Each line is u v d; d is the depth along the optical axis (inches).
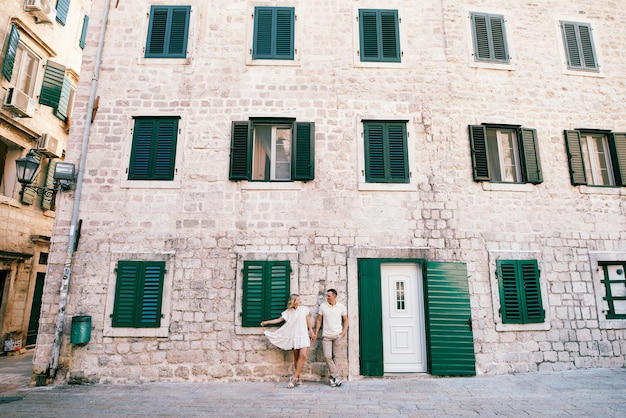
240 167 293.0
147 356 264.8
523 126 319.6
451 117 314.0
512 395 225.3
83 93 303.1
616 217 310.5
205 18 322.3
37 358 261.4
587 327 288.7
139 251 279.0
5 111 384.5
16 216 406.6
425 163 304.2
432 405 208.5
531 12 346.0
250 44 318.3
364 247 285.4
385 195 296.7
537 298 287.6
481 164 305.9
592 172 324.8
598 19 354.3
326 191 294.4
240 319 270.7
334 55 319.0
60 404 213.6
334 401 216.7
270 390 240.7
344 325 258.1
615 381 250.5
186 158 295.6
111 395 231.1
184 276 276.8
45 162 451.2
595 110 331.0
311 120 306.5
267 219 288.2
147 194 288.5
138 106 303.1
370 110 310.8
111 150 294.2
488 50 331.9
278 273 278.4
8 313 396.2
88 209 283.7
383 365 269.4
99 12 318.0
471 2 341.1
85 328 259.8
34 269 431.8
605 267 304.5
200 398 224.1
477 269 289.0
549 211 305.0
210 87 308.8
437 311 277.0
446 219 295.3
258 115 304.2
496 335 280.2
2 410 203.2
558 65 336.2
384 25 328.8
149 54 312.8
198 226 285.1
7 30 391.2
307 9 327.9
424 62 322.7
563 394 225.5
